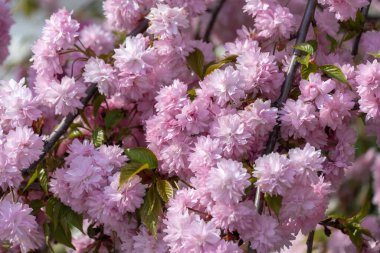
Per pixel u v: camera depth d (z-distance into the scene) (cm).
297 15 112
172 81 108
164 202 100
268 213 96
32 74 121
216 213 91
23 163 100
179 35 106
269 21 104
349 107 99
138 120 114
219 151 94
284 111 97
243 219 92
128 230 102
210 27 142
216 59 115
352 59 113
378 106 98
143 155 99
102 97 111
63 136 114
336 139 103
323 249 140
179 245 92
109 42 125
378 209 157
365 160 162
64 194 102
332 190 100
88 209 101
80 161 100
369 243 116
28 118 104
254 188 95
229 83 96
